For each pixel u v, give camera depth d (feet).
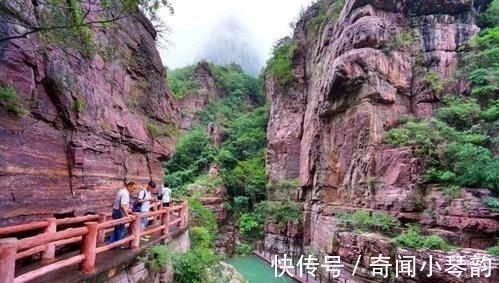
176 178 115.75
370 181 59.52
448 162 52.54
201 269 31.04
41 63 21.16
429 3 73.26
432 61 69.87
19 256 14.10
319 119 79.61
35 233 19.19
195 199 90.84
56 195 21.79
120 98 34.09
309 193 85.10
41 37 21.04
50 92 22.02
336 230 58.54
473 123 59.36
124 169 34.09
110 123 30.45
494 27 70.95
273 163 106.52
